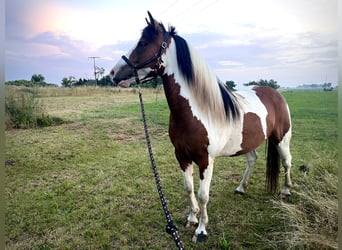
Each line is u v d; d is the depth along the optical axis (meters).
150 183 3.49
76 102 12.66
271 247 2.12
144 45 2.00
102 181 3.61
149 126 7.19
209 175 2.17
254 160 3.06
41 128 7.05
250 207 2.79
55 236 2.40
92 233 2.40
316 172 3.45
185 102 2.04
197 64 2.06
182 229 2.44
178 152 2.23
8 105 7.11
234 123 2.25
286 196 2.96
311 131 6.27
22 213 2.79
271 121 2.64
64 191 3.32
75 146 5.37
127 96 16.72
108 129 6.86
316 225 2.10
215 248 2.17
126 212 2.77
